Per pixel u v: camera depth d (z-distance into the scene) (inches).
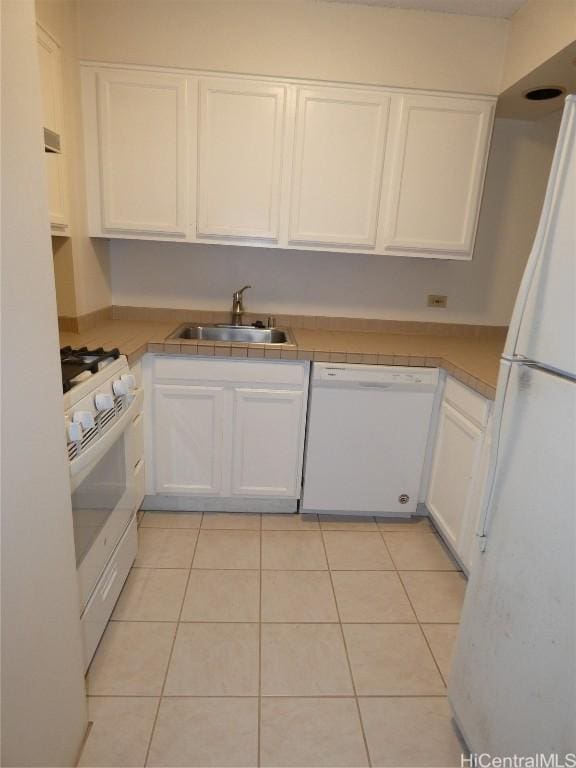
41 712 37.1
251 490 86.7
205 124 80.8
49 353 36.4
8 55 29.4
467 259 90.0
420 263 101.3
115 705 51.3
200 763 46.0
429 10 79.9
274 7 78.7
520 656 38.4
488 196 98.3
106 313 96.7
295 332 97.6
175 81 79.0
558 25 67.0
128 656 57.5
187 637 60.8
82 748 46.6
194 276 99.7
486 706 43.3
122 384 59.5
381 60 81.5
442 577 75.3
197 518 88.4
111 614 62.4
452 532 77.0
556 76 74.9
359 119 82.1
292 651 59.5
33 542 34.6
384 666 58.1
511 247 101.3
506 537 41.1
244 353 78.0
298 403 82.5
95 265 89.7
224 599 67.8
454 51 81.5
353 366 80.6
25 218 32.0
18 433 31.6
